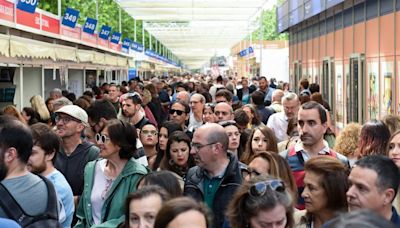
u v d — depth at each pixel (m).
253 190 3.57
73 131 6.53
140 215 3.77
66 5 33.41
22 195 4.12
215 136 5.23
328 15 22.02
